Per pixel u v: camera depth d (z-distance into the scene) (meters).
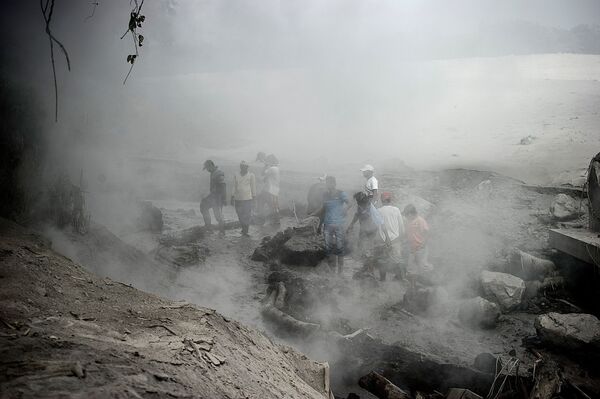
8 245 3.15
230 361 2.46
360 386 4.57
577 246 6.50
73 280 2.92
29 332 1.94
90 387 1.57
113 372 1.73
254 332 3.46
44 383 1.52
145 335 2.33
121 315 2.55
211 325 2.88
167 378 1.84
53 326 2.11
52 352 1.78
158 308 2.86
